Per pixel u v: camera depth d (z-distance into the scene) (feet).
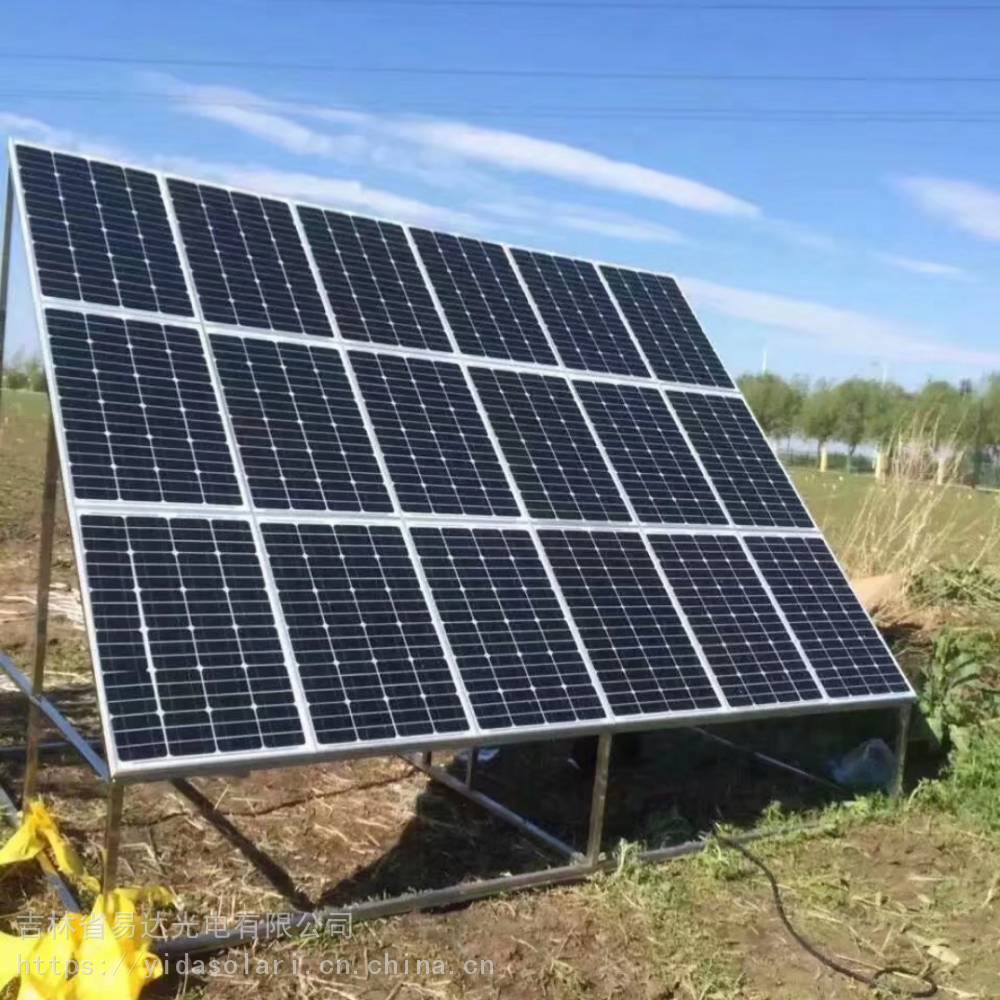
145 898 16.71
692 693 20.16
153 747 14.48
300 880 19.25
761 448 27.58
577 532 21.58
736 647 21.75
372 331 22.48
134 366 18.21
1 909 17.01
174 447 17.60
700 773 26.50
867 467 151.33
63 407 16.85
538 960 16.66
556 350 25.86
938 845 22.09
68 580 42.01
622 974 16.52
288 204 23.85
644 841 21.20
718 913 18.74
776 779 26.21
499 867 20.47
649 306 29.66
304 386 20.16
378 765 25.41
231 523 17.24
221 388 18.99
